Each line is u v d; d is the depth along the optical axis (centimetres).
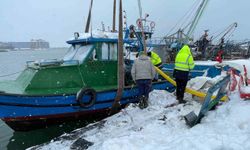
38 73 760
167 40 1251
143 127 600
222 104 662
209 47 1577
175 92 874
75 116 771
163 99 834
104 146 482
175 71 786
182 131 538
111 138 533
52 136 768
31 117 709
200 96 784
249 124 500
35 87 754
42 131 763
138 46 1010
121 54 786
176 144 445
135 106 795
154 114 706
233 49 1698
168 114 673
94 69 845
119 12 771
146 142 491
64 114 746
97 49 852
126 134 566
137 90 859
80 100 745
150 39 1211
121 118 704
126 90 833
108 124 673
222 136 451
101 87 842
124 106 845
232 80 771
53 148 565
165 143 474
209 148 414
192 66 776
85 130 652
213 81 835
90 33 870
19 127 728
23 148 718
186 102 780
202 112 572
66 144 580
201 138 449
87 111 775
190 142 438
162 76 957
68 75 802
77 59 859
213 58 1538
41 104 709
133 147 467
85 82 827
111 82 876
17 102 681
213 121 557
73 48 924
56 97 724
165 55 1241
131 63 960
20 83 805
